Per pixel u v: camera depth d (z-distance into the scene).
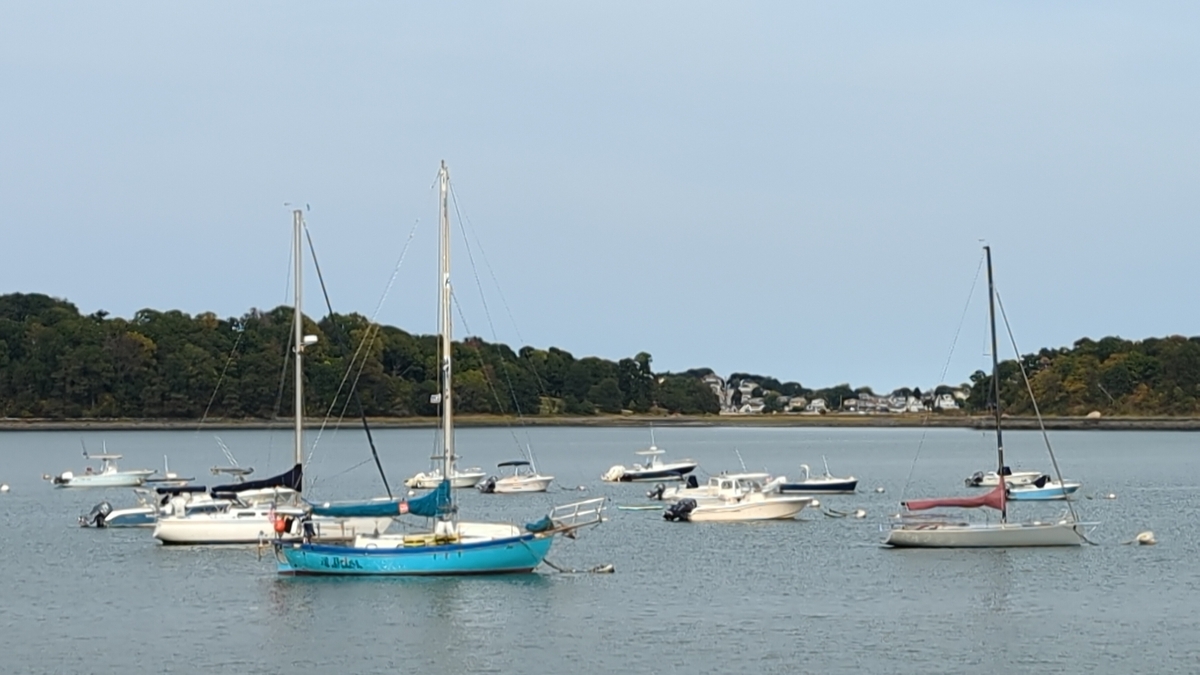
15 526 94.94
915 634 53.28
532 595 61.00
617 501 118.56
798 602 60.03
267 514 80.06
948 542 76.56
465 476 137.12
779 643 51.72
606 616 56.62
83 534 88.44
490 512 108.81
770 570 69.56
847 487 127.38
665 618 56.34
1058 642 51.81
